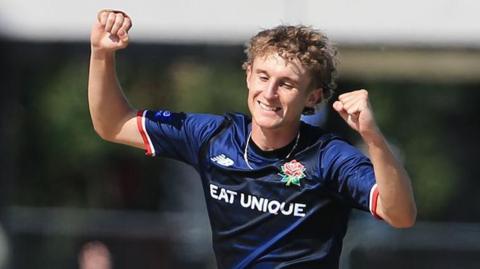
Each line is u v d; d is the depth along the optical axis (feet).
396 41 90.63
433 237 84.12
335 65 38.86
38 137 132.16
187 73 130.41
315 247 37.52
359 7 90.33
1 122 94.32
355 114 34.76
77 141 132.36
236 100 130.21
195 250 85.92
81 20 91.25
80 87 132.46
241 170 37.73
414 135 141.49
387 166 34.83
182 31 90.84
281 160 37.50
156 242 86.02
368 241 83.97
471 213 141.79
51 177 132.87
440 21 90.58
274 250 37.60
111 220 86.17
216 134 38.78
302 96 37.24
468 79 118.01
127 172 128.26
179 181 120.16
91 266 85.61
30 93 131.44
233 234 38.04
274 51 36.91
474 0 90.48
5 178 94.02
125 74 129.80
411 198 35.27
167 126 39.63
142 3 91.09
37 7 91.45
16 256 86.69
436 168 142.10
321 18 90.33
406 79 121.70
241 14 90.58
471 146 143.02
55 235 86.74
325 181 37.14
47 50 91.61
